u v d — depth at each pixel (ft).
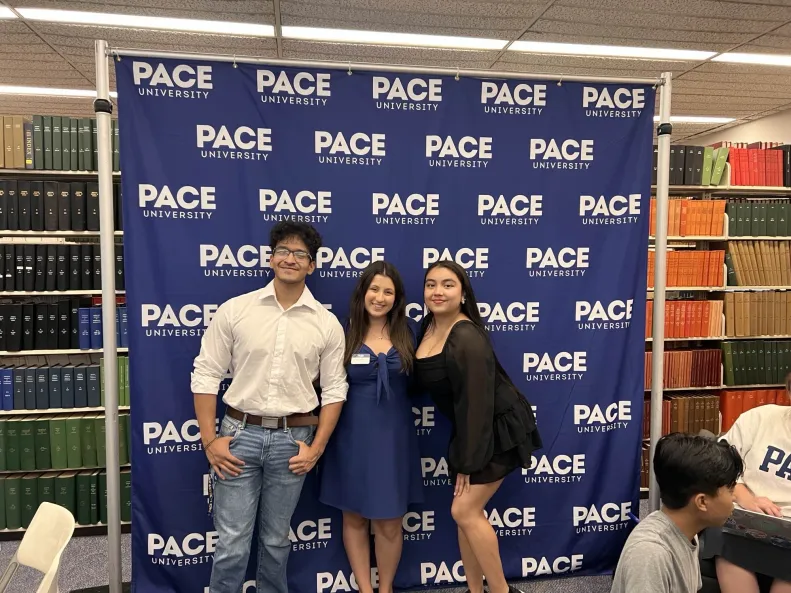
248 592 7.11
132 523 6.77
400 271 7.09
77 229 9.83
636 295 7.52
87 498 9.90
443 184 7.09
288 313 6.11
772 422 6.64
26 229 9.71
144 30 13.14
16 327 9.76
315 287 6.98
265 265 6.81
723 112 21.68
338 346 6.31
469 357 5.87
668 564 4.00
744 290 12.32
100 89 6.30
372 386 6.40
